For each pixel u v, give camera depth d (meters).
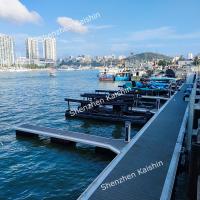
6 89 73.38
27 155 19.69
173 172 12.20
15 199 13.39
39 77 137.25
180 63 158.62
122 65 167.38
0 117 34.41
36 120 32.53
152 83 53.25
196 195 10.21
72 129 27.73
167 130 19.94
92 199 10.25
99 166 17.48
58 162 18.28
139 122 28.00
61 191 14.23
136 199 10.30
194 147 10.11
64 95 59.06
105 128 27.88
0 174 16.36
